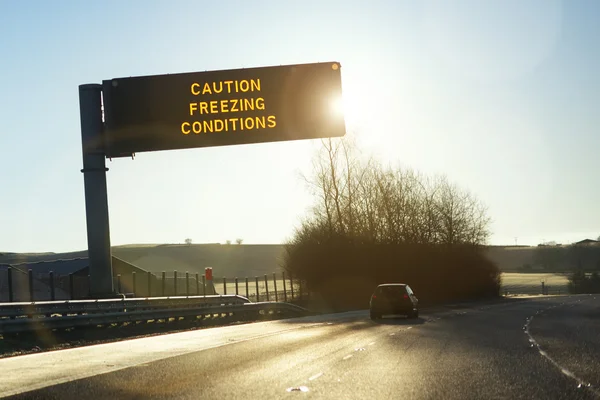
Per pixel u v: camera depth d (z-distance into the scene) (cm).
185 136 2797
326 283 6544
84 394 1308
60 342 2633
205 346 2342
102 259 2925
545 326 3036
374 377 1472
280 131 2778
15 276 4472
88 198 2897
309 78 2784
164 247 14038
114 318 3067
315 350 2103
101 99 2891
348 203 6875
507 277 15400
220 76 2802
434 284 7844
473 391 1259
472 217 9081
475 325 3206
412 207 7606
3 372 1677
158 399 1228
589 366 1605
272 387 1347
